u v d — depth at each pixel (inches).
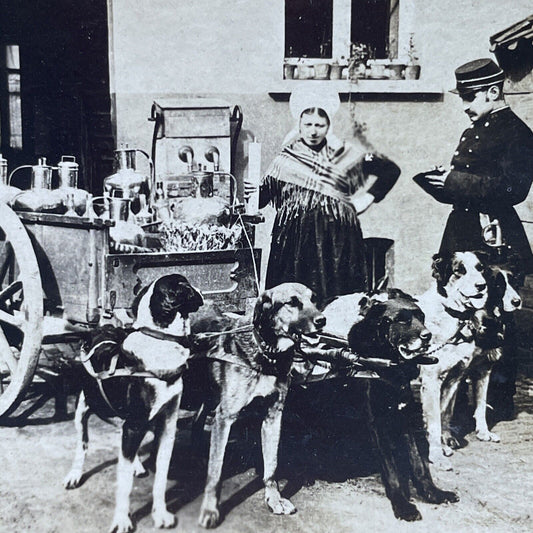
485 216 191.0
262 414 150.8
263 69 182.4
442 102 188.9
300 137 185.3
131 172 169.5
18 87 198.5
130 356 139.5
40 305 148.6
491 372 182.4
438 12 187.3
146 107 180.2
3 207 151.1
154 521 141.1
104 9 195.8
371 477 161.0
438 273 171.9
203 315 151.0
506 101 188.7
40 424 161.0
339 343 161.0
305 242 185.9
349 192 187.2
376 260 192.7
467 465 165.9
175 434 154.5
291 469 161.9
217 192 178.1
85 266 148.9
